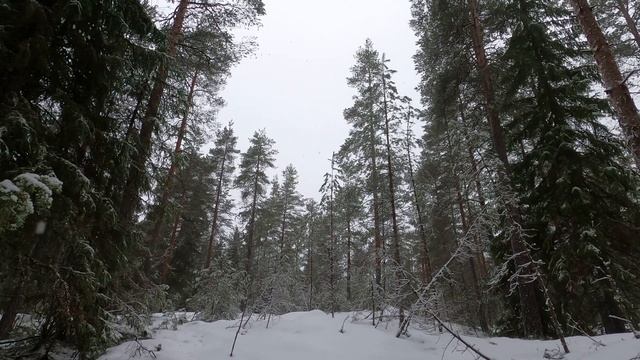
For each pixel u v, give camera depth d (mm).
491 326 15461
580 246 9523
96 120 6445
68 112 5715
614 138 11359
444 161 20812
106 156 6555
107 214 6289
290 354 7582
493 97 13031
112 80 6578
